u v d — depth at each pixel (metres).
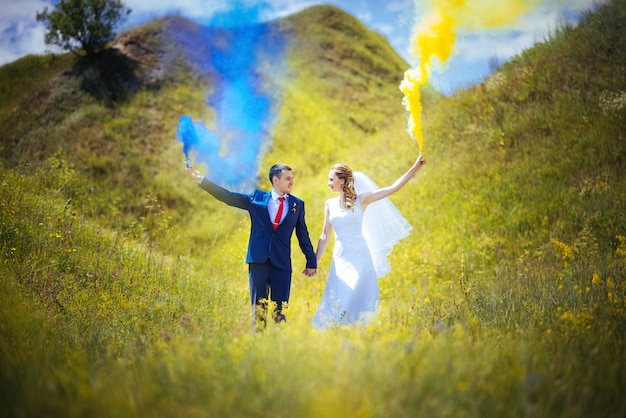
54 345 4.62
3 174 10.80
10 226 7.93
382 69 24.58
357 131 20.19
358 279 6.09
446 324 5.29
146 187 14.88
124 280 7.67
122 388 3.20
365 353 3.54
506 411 2.92
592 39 14.54
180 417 2.79
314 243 11.88
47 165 13.76
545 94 13.78
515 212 10.48
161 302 7.02
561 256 8.64
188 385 3.16
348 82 22.78
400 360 3.41
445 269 9.64
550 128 12.59
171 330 5.66
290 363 3.36
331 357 3.46
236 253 11.05
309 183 16.12
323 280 9.89
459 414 2.79
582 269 7.41
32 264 7.25
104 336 5.42
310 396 2.92
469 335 4.48
